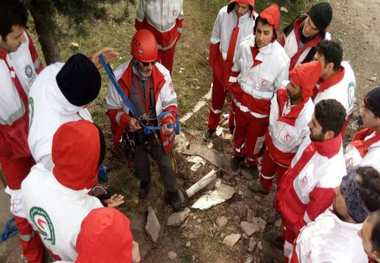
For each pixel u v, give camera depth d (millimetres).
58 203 2561
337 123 3188
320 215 3113
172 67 5883
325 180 3316
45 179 2641
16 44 3191
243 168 5133
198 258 4395
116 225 2229
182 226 4598
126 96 3990
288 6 7727
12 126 3533
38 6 3473
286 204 3711
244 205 4824
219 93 4949
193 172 5086
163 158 4383
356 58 7215
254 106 4371
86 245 2189
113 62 6094
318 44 3811
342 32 7664
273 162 4441
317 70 3557
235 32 4426
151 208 4656
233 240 4504
